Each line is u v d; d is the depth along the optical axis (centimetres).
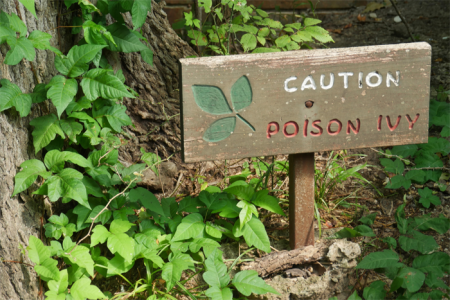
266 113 200
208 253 209
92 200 230
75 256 199
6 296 204
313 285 212
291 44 295
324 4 480
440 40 410
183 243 216
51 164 206
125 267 206
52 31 221
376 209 260
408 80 208
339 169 270
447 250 234
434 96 328
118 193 229
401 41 423
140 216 235
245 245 232
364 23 465
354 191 272
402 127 214
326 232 242
